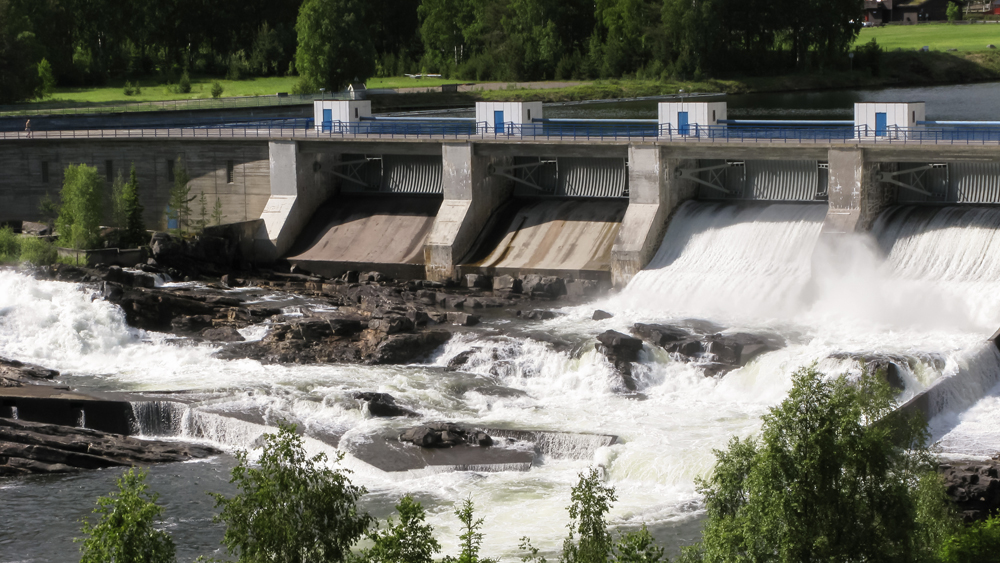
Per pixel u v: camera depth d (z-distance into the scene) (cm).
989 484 5272
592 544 3788
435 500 5853
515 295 9556
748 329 8125
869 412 4106
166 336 8662
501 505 5762
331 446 6481
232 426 6838
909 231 8850
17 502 5938
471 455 6359
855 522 3472
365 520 3666
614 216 10056
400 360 8162
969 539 3900
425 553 3550
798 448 3509
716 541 3631
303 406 7112
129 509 3641
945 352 7075
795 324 8281
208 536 5497
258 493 3550
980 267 8338
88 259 9775
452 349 8225
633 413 6975
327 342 8412
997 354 7300
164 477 6256
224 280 9862
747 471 3809
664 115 9700
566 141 9869
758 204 9744
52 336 8475
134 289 9012
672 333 7938
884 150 8719
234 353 8319
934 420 6444
